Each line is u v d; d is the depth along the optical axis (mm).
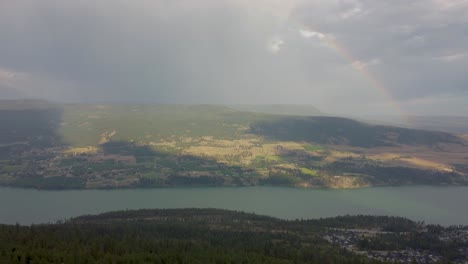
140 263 196125
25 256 186250
